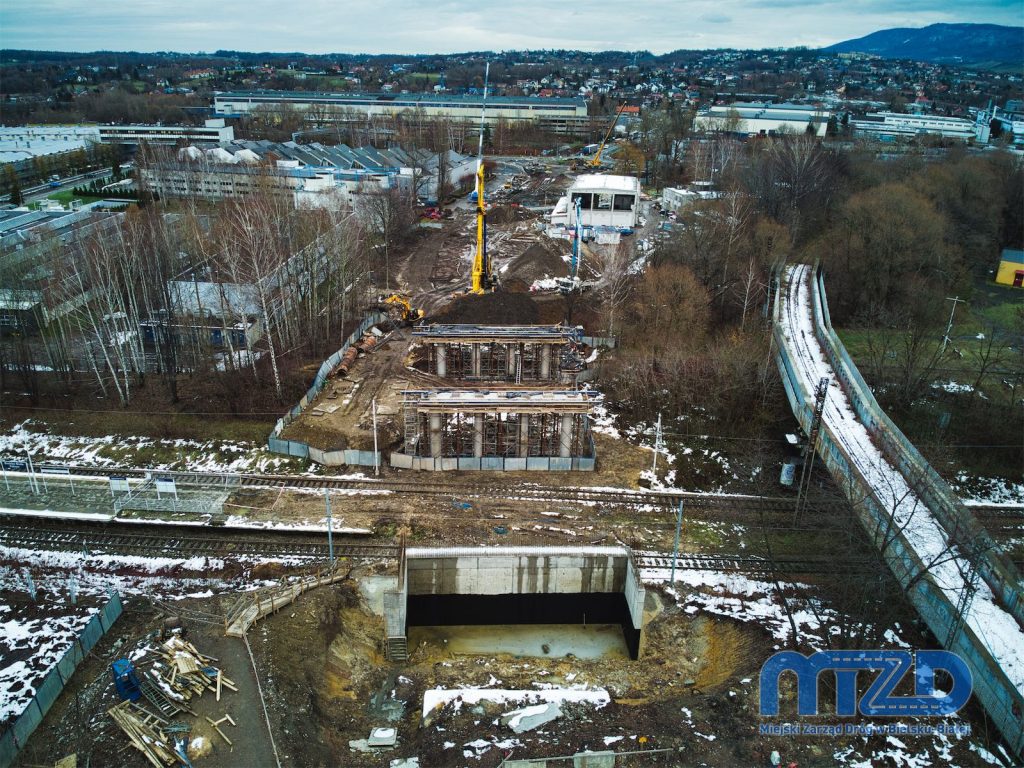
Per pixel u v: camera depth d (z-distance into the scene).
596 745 37.56
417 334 83.62
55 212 119.50
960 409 76.81
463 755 36.72
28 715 36.69
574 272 112.56
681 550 57.19
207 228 115.38
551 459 67.00
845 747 38.19
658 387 79.88
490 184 187.62
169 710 37.97
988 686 39.91
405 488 63.66
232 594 48.91
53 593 49.41
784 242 104.44
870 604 49.59
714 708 40.59
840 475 58.12
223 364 82.38
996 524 62.69
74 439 70.06
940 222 100.50
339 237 98.06
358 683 44.16
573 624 53.34
